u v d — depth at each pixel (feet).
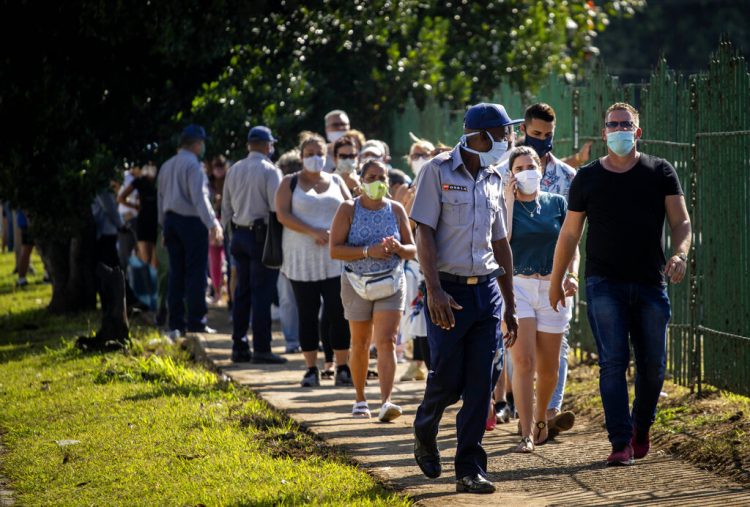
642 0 168.25
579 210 51.98
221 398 68.90
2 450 59.00
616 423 51.47
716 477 49.70
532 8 146.41
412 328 68.85
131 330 99.19
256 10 115.96
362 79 135.03
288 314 90.43
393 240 62.03
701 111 63.72
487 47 145.28
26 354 89.10
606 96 74.74
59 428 62.34
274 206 82.64
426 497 47.19
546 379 56.39
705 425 57.06
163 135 110.42
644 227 50.85
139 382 74.64
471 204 47.11
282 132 120.06
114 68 108.47
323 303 77.00
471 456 47.73
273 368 82.64
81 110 102.47
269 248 75.05
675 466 51.90
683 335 66.03
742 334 60.18
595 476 50.37
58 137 101.71
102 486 50.39
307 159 73.77
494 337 47.60
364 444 57.57
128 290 112.88
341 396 71.10
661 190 51.13
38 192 100.12
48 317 111.65
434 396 47.73
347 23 128.26
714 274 62.64
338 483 49.14
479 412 47.39
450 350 47.06
